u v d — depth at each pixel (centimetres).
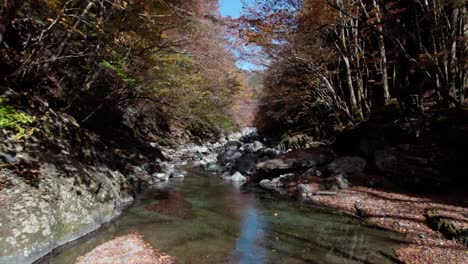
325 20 1112
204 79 1578
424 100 1348
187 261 495
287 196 985
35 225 482
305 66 1552
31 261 448
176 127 2598
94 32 879
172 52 1170
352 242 585
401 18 1391
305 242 590
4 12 561
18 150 568
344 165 1140
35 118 638
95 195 658
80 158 743
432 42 1151
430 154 927
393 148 1054
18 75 715
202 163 1695
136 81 1135
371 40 1683
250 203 896
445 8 1146
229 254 529
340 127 1745
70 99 968
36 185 534
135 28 965
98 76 1090
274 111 2633
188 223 693
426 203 751
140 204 835
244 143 2758
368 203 815
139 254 507
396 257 508
